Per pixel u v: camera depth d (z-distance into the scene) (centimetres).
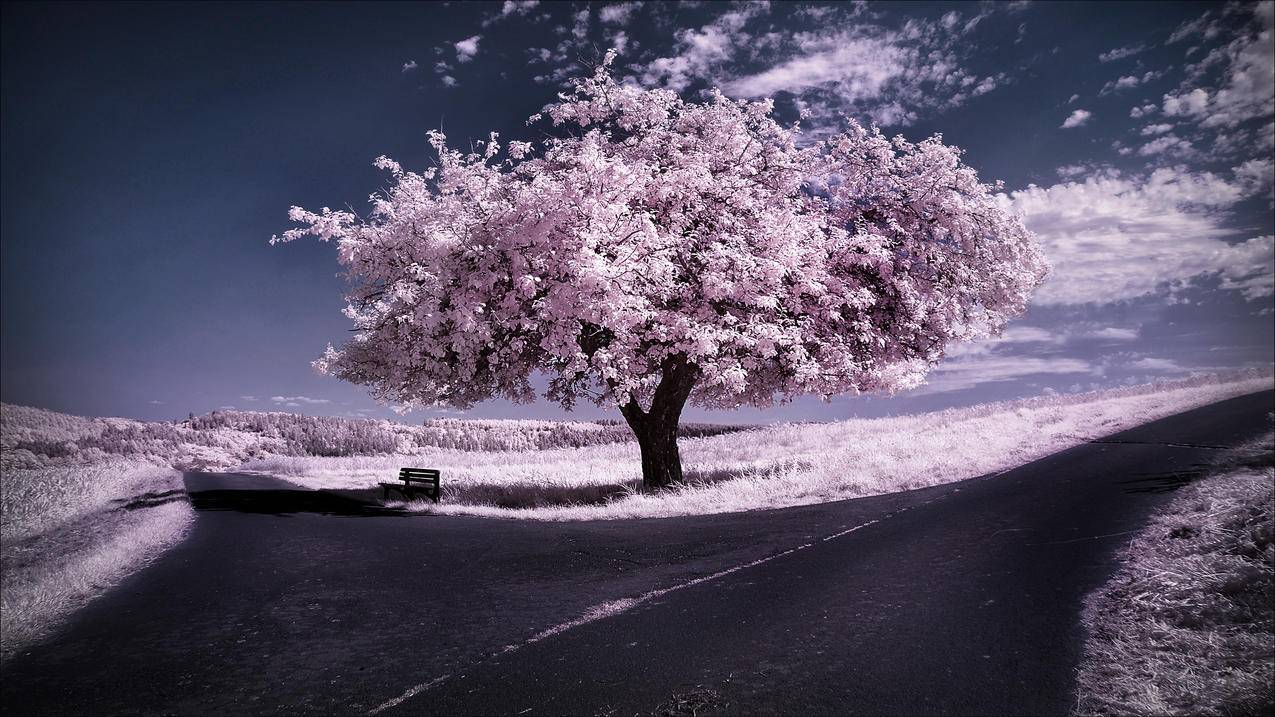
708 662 534
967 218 1756
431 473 1911
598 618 672
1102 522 867
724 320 1570
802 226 1631
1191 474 1080
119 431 6725
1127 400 2661
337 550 1164
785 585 730
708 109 1800
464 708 484
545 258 1455
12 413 7075
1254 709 399
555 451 4478
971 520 960
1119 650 497
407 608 766
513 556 1004
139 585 999
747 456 2609
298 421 7412
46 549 1579
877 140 1788
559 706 473
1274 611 510
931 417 3133
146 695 565
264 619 769
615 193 1453
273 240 1522
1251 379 2842
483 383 1867
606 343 1641
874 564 781
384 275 1573
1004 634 546
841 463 1731
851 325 1723
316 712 501
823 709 440
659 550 970
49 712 543
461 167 1580
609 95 1767
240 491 2567
